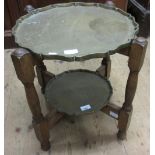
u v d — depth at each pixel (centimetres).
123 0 185
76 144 118
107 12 116
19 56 82
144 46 86
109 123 128
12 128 128
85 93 121
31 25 107
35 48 90
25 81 88
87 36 97
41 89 145
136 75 96
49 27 105
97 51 87
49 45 92
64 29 103
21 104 142
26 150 117
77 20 110
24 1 177
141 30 201
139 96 144
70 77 132
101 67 138
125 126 112
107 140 119
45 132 109
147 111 134
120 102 139
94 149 116
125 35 96
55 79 131
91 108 112
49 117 109
